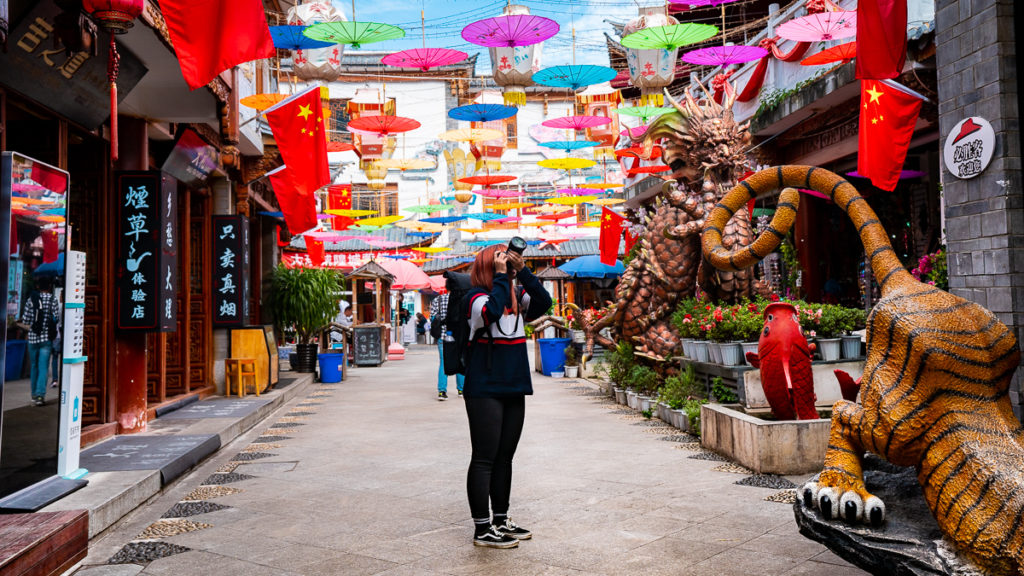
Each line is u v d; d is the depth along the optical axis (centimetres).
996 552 223
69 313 486
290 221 954
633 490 518
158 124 862
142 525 461
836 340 736
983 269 546
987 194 541
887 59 494
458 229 3153
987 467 235
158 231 723
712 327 769
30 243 438
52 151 616
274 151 1178
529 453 669
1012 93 530
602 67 855
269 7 1171
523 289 432
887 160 670
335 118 2875
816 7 971
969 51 555
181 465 580
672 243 948
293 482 574
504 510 417
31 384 445
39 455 455
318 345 1672
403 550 399
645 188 1825
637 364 1017
